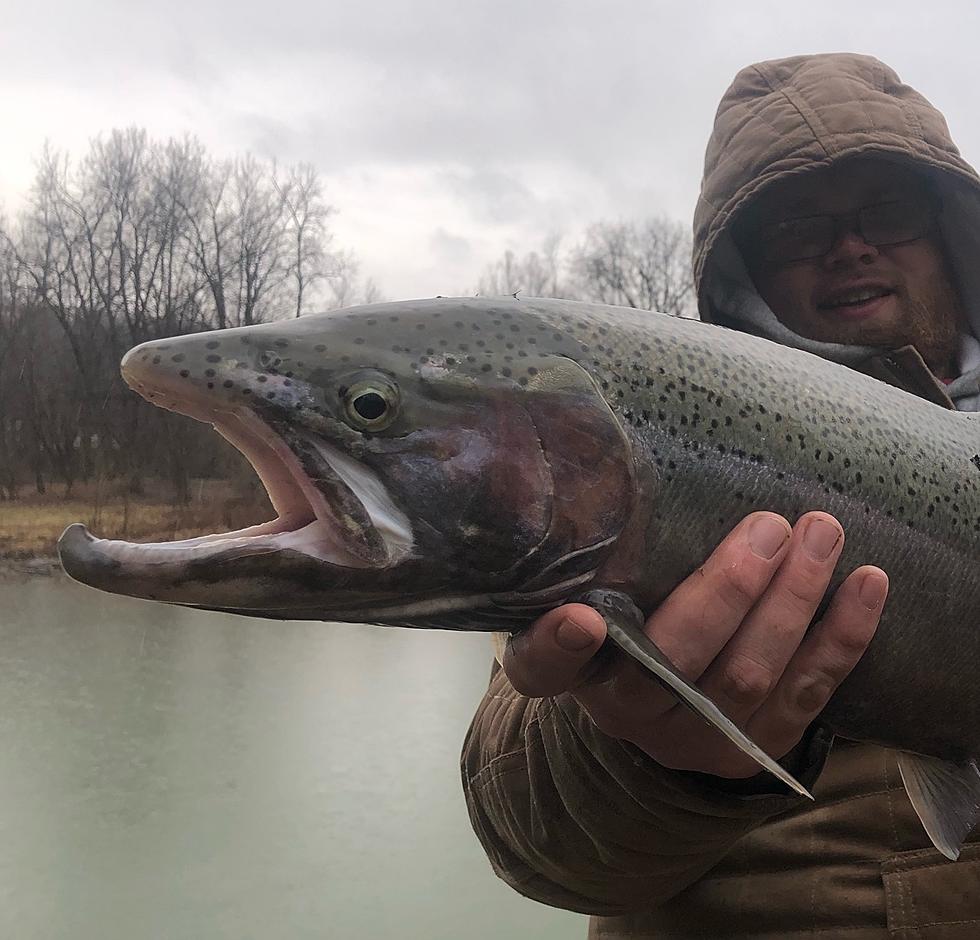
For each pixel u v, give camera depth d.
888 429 0.52
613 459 0.44
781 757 0.46
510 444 0.43
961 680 0.53
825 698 0.44
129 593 0.40
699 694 0.39
